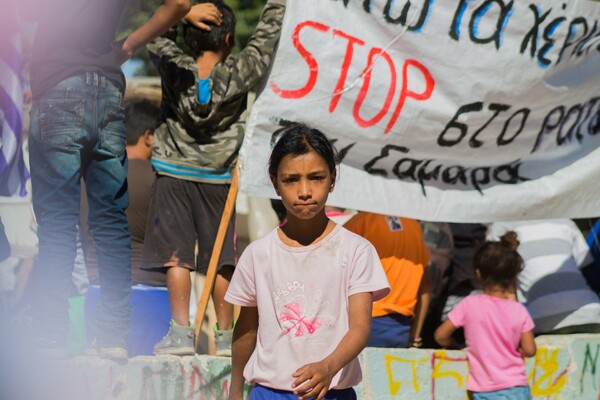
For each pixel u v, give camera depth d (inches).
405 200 300.7
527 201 319.6
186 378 251.4
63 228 230.2
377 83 287.3
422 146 300.0
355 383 185.6
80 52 232.4
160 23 247.1
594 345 319.9
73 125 228.8
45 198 229.9
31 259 347.6
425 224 348.2
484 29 298.8
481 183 316.5
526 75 306.8
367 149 293.1
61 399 229.5
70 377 231.1
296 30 276.2
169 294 266.2
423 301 318.3
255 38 275.7
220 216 274.4
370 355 284.5
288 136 181.0
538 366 310.3
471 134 305.6
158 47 278.8
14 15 233.3
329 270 182.2
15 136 233.8
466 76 298.5
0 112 231.8
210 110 268.5
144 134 339.9
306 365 165.2
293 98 277.4
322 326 180.5
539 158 324.5
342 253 183.2
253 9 682.2
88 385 233.8
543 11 304.7
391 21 286.7
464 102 300.5
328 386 167.6
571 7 308.7
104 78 235.3
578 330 332.2
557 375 313.1
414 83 293.4
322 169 179.0
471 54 298.4
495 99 305.1
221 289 270.7
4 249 246.2
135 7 649.0
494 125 308.7
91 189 238.7
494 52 301.1
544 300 332.2
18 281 340.5
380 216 308.2
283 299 182.4
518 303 300.0
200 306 259.0
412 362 289.4
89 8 232.2
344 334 180.5
